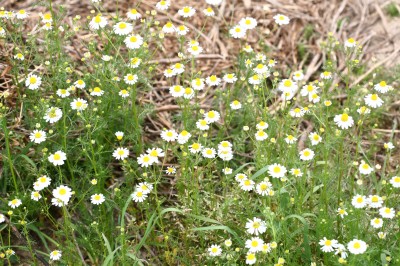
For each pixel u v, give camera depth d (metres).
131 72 5.19
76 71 5.79
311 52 7.00
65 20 6.59
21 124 5.48
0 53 5.84
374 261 4.58
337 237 4.89
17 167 5.21
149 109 5.54
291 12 7.27
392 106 6.47
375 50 7.04
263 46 6.89
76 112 5.36
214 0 5.62
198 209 4.95
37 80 5.12
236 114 6.01
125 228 5.18
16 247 5.04
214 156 5.04
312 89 5.16
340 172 4.94
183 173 4.96
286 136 5.25
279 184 4.71
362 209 4.80
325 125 4.86
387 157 5.69
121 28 5.27
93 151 4.84
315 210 5.04
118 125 5.53
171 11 7.05
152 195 5.37
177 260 4.99
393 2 7.44
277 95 6.44
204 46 6.82
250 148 5.85
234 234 4.60
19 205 4.93
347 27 7.29
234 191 5.01
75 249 4.88
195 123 5.63
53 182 5.29
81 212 5.23
